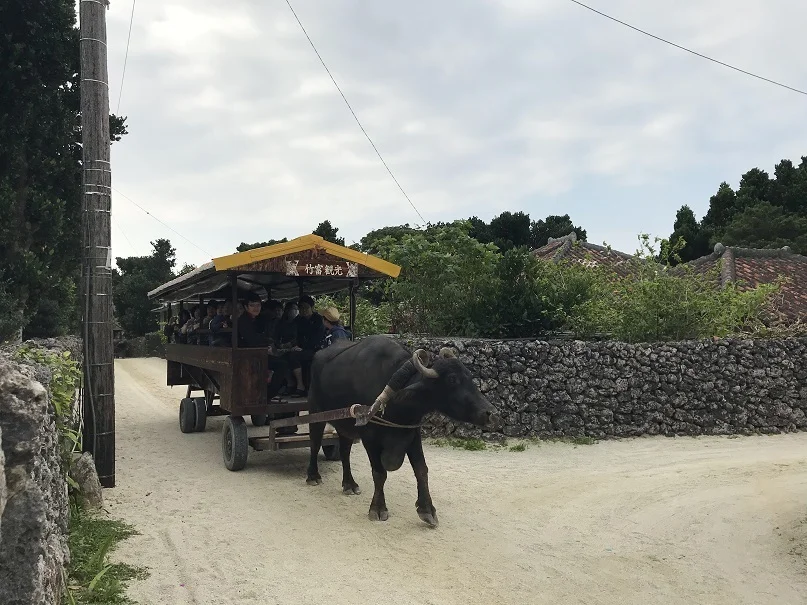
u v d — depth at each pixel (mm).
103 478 6969
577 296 11430
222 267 7324
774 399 10898
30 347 6414
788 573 4957
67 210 13328
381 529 5812
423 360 5742
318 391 7016
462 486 7328
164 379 18797
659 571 4969
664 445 9711
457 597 4445
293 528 5801
